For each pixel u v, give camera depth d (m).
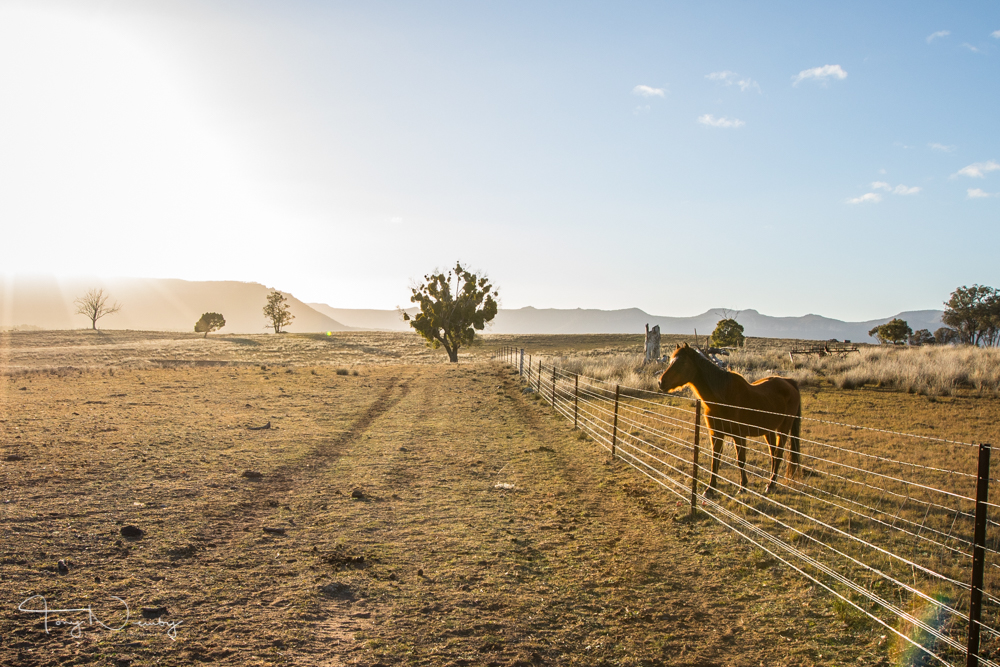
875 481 9.27
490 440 14.23
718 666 4.50
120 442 12.15
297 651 4.44
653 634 4.98
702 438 13.00
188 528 7.21
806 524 7.44
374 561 6.40
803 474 9.87
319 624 4.90
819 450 11.43
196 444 12.47
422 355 76.69
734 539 7.15
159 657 4.24
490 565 6.38
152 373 29.05
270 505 8.41
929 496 8.41
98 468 9.92
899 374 20.98
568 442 13.91
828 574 5.93
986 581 5.64
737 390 9.25
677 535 7.45
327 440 13.75
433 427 16.06
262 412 17.75
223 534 7.08
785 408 9.62
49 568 5.75
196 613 5.00
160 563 6.07
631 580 6.09
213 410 17.56
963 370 20.64
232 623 4.84
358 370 36.84
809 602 5.51
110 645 4.37
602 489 9.75
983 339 80.62
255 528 7.37
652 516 8.24
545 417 17.94
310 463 11.28
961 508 7.85
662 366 25.94
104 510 7.72
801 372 24.09
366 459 11.84
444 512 8.38
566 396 20.88
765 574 6.16
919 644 4.56
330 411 18.67
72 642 4.38
